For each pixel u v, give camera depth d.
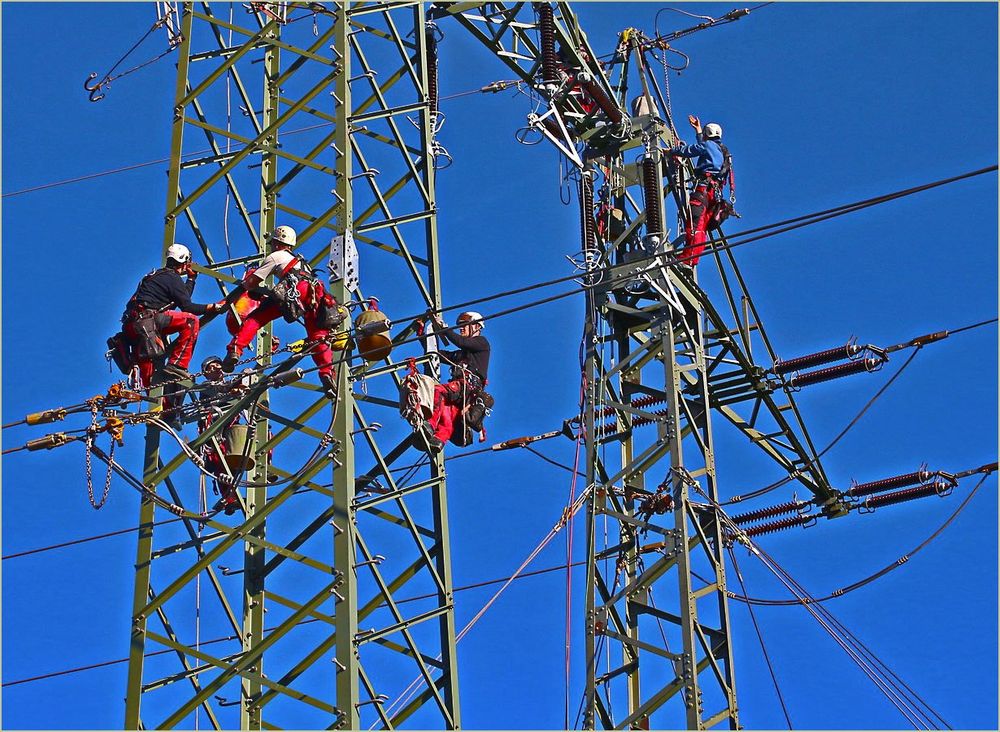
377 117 24.53
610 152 27.02
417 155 24.70
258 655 22.20
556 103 26.31
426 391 23.28
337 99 24.62
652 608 24.34
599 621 24.22
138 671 22.44
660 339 25.48
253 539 22.77
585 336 25.59
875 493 28.72
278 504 22.84
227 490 23.98
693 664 23.48
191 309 23.58
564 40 26.67
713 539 24.89
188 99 25.41
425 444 23.34
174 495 23.33
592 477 24.86
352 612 21.73
